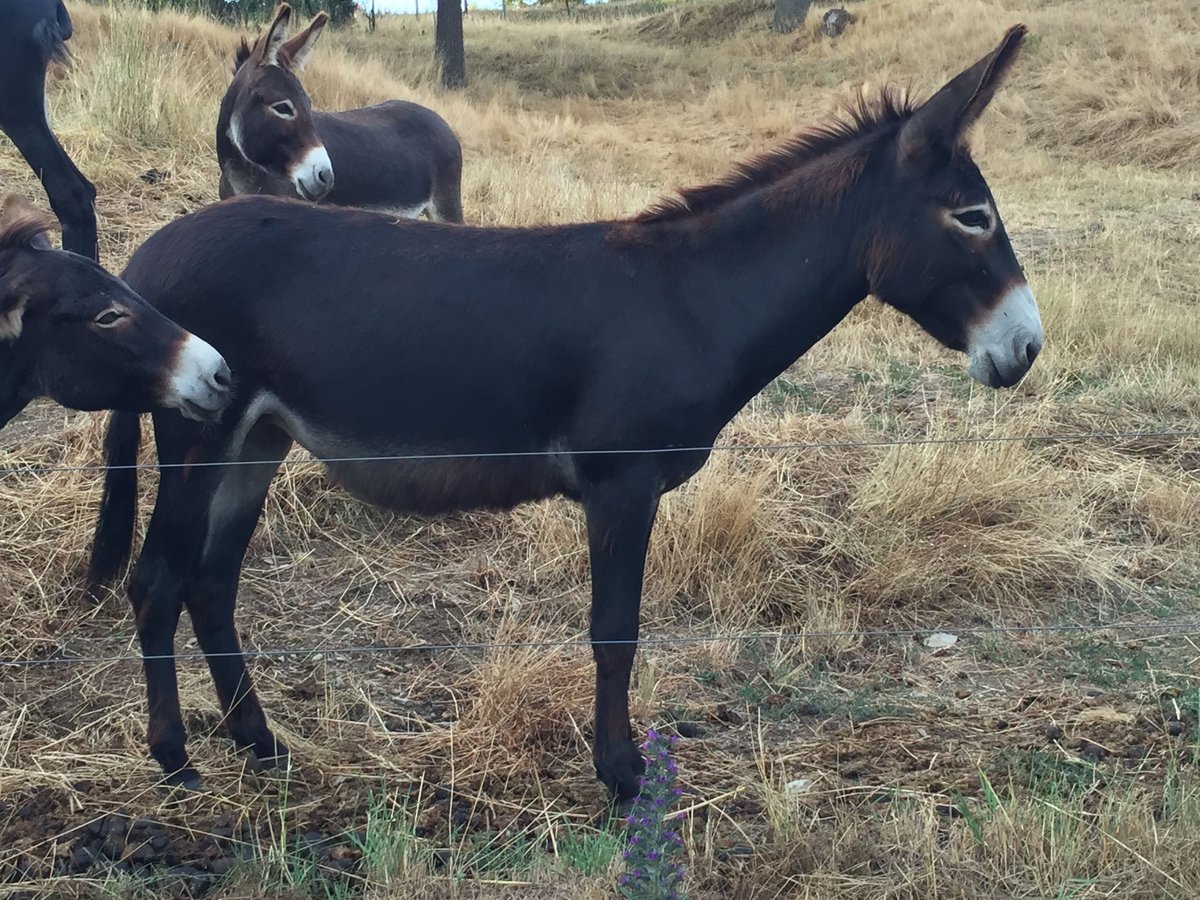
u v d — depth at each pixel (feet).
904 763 12.39
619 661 11.46
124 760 12.21
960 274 11.52
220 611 12.25
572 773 12.35
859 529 17.16
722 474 17.43
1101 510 18.21
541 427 11.44
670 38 88.58
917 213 11.41
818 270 11.74
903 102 11.94
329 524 17.20
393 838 10.69
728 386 11.66
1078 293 25.89
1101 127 50.01
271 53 22.93
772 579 16.12
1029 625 15.58
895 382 22.56
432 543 17.10
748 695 13.93
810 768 12.38
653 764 9.11
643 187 39.24
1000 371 11.60
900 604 16.03
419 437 11.41
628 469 11.24
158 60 33.94
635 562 11.39
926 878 9.99
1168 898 9.64
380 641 14.88
